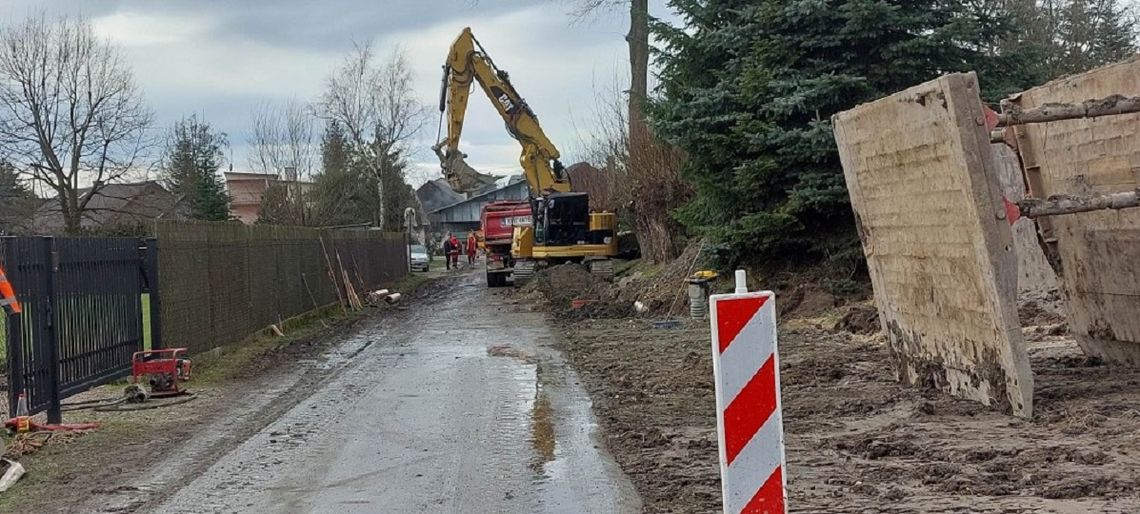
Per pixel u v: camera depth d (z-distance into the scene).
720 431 4.77
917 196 8.65
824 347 13.42
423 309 26.64
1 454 8.36
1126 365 9.63
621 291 25.09
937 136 7.99
